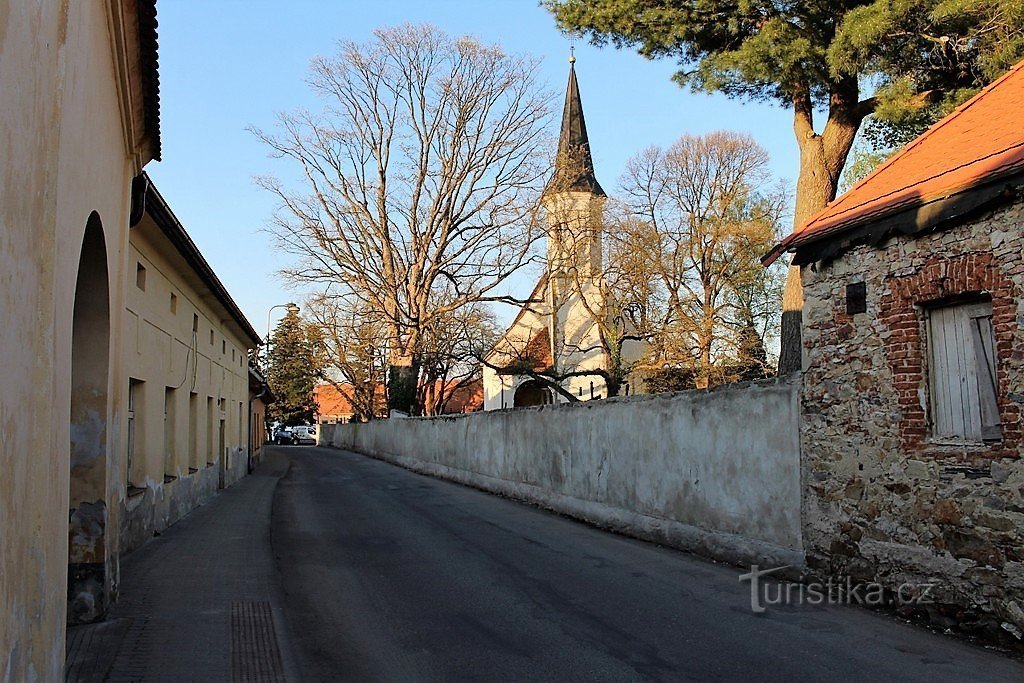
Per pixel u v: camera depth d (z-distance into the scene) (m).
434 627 7.88
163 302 13.88
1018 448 6.97
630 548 12.41
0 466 3.36
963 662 6.57
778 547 10.02
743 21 16.02
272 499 20.52
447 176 39.28
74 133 5.24
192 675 6.24
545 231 36.88
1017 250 7.12
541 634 7.57
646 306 37.41
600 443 14.92
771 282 40.81
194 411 18.08
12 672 3.55
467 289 39.12
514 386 54.16
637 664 6.61
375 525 15.41
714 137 39.84
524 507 18.17
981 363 7.61
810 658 6.70
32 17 3.78
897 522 8.22
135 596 8.87
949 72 15.01
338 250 38.31
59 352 4.80
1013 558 6.95
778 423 10.08
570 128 50.31
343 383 59.38
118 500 8.69
